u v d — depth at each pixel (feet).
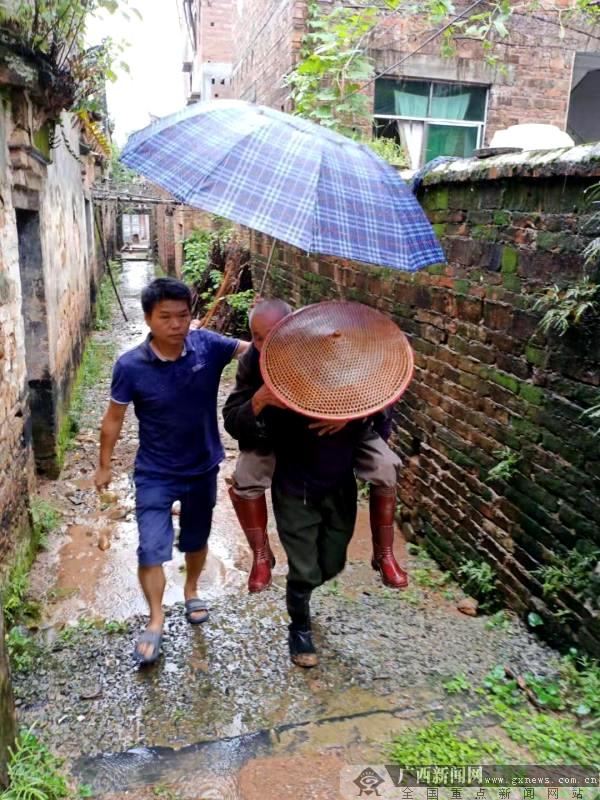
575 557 9.87
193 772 8.24
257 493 9.34
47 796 7.70
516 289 11.05
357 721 9.16
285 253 25.71
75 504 16.96
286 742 8.76
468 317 12.54
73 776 8.15
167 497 10.22
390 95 25.05
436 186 13.35
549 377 10.32
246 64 33.83
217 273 36.50
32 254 17.28
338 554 9.98
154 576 10.27
